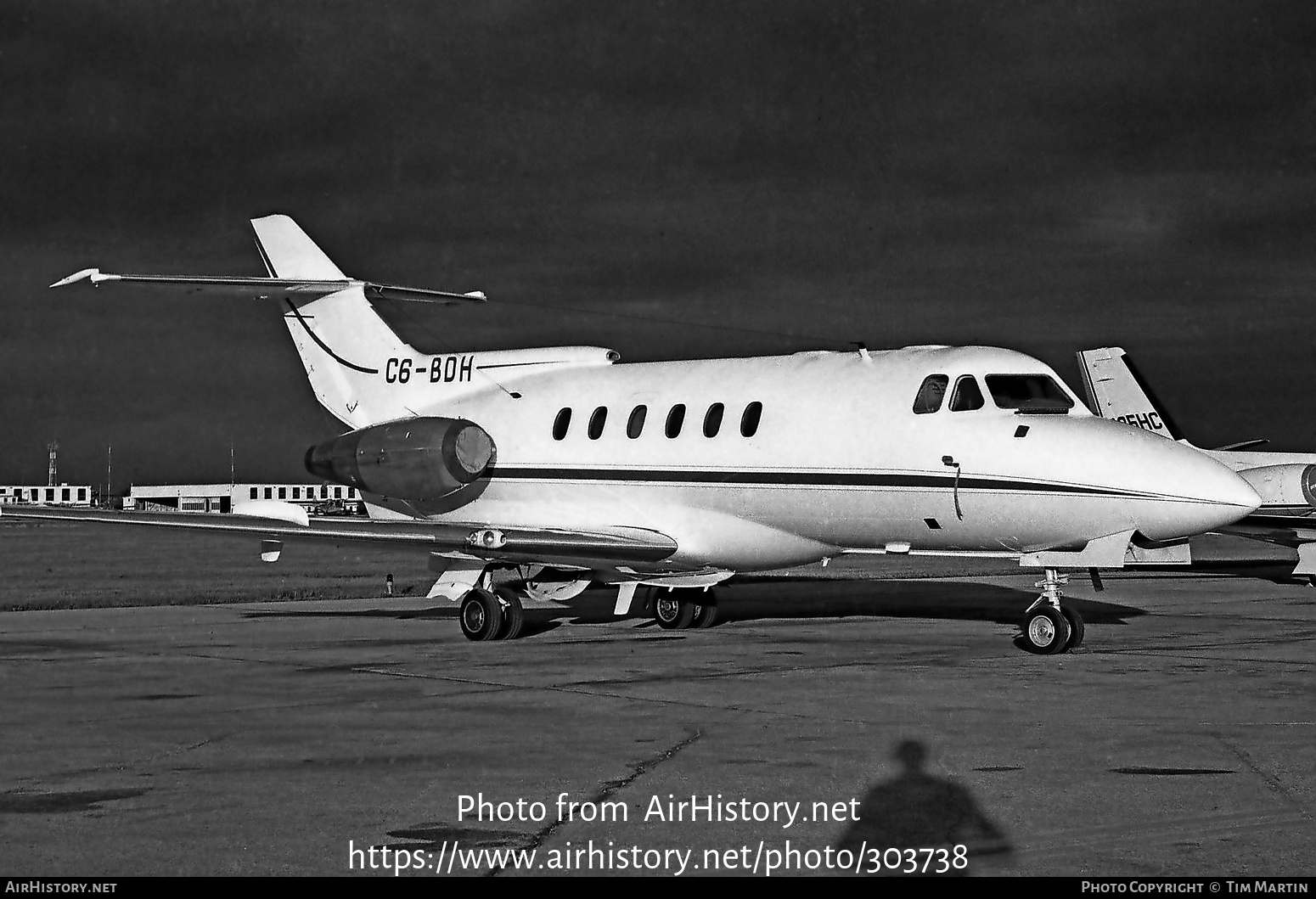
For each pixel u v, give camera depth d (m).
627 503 56.97
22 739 30.97
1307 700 35.66
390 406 66.06
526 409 61.03
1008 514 47.38
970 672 41.97
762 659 46.22
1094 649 48.31
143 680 41.28
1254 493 44.69
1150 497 44.97
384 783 26.05
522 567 55.28
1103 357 99.19
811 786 25.45
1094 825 22.44
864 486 50.16
